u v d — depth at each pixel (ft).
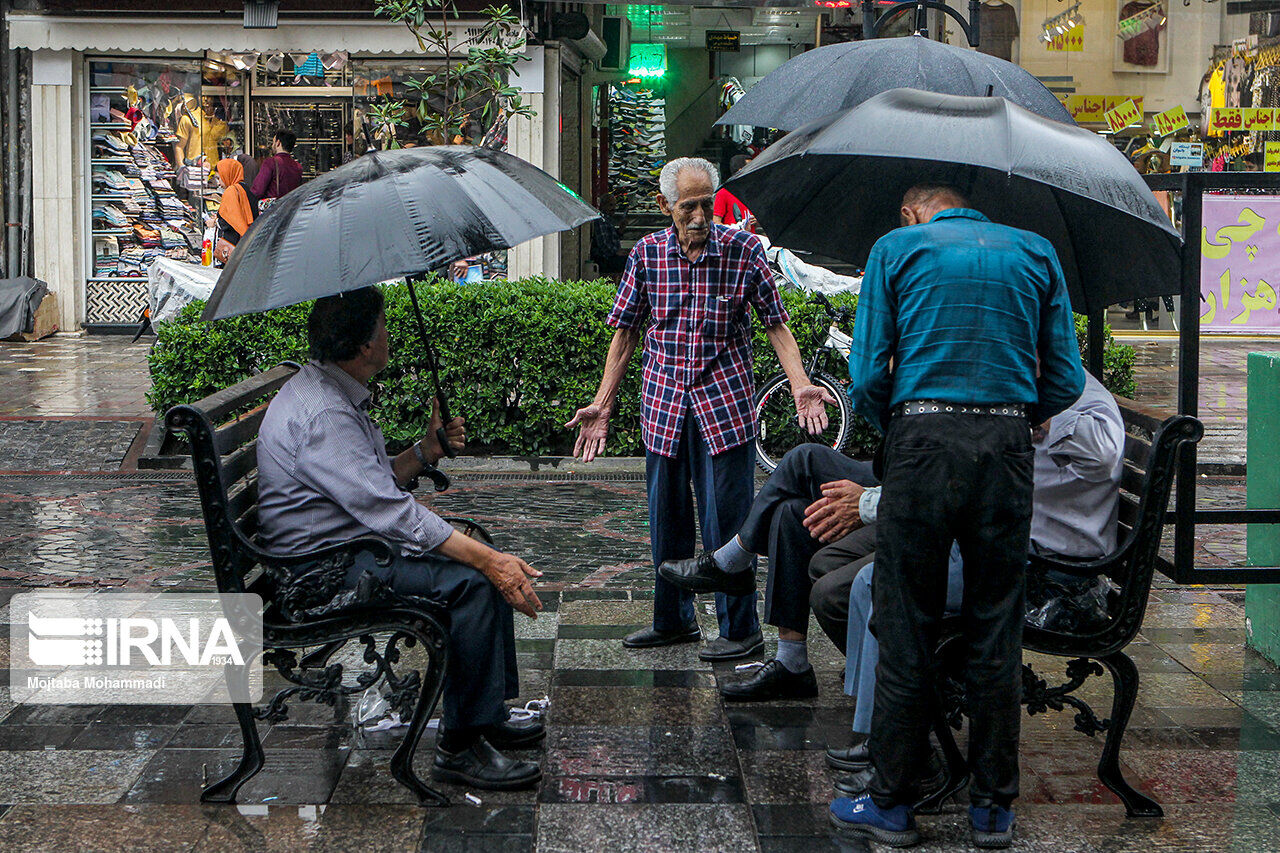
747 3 42.37
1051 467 11.89
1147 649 16.35
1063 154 11.00
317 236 10.77
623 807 11.51
